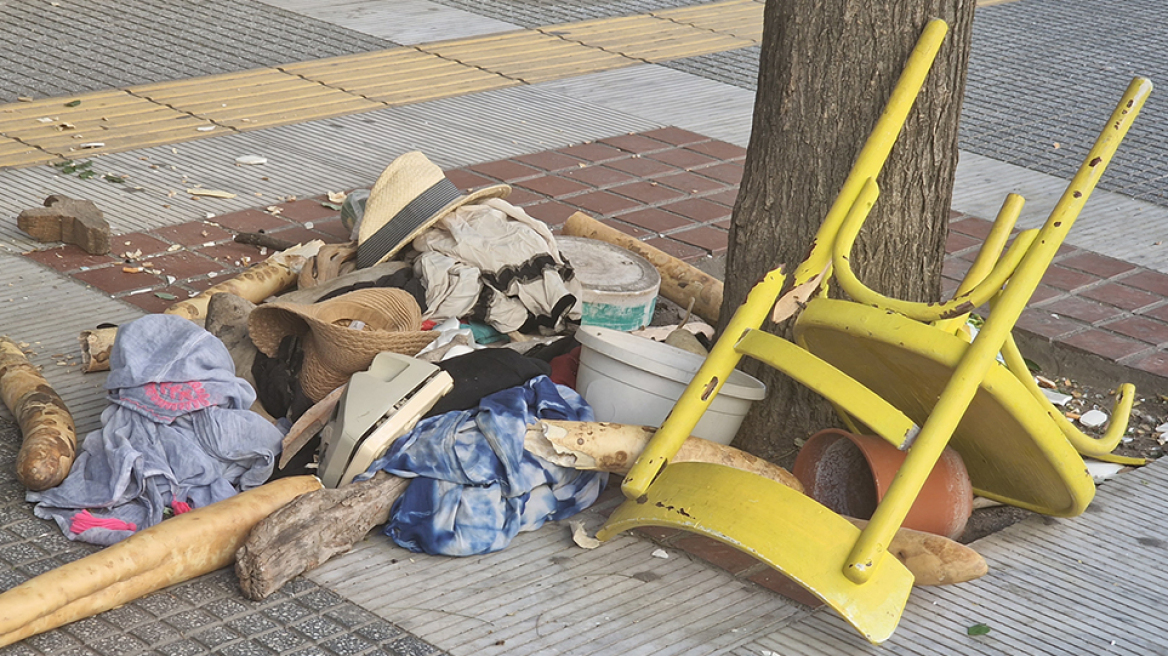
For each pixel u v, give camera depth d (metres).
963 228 6.77
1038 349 5.38
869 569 3.16
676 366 4.09
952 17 3.98
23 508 3.68
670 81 9.52
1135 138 8.73
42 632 3.10
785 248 4.22
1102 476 4.25
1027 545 3.84
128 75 8.66
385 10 11.26
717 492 3.42
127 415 3.87
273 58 9.37
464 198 4.97
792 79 4.07
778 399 4.33
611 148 7.79
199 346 3.94
